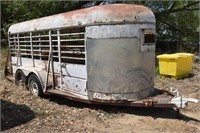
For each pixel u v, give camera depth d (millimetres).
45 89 6664
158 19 17297
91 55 5621
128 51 5430
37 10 14758
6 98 6863
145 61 5668
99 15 5438
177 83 9070
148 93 5793
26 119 5426
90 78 5711
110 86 5520
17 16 15531
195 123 5410
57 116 5645
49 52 6719
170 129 5102
